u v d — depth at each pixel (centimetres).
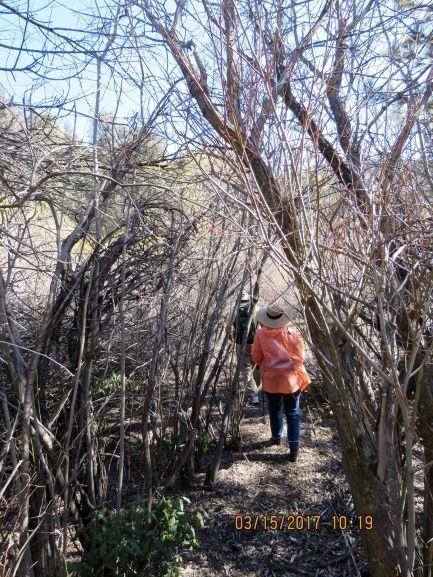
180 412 404
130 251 314
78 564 295
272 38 252
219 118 232
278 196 237
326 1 262
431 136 255
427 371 253
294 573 337
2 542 235
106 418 382
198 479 441
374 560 236
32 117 298
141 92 297
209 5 239
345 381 247
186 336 415
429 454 263
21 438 261
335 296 244
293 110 254
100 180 316
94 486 317
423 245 226
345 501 392
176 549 360
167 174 337
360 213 229
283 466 466
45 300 329
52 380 304
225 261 404
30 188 222
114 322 324
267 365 472
